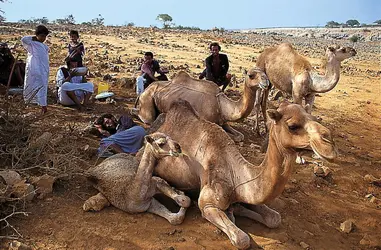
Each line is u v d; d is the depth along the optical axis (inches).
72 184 246.4
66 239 198.5
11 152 248.2
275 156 191.6
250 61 913.5
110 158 245.9
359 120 503.2
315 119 182.5
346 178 307.1
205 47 1127.6
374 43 2364.7
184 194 238.2
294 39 2385.6
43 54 344.5
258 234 216.8
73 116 364.2
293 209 251.4
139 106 359.9
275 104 497.4
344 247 222.5
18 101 316.2
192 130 235.6
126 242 201.0
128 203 221.1
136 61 729.0
